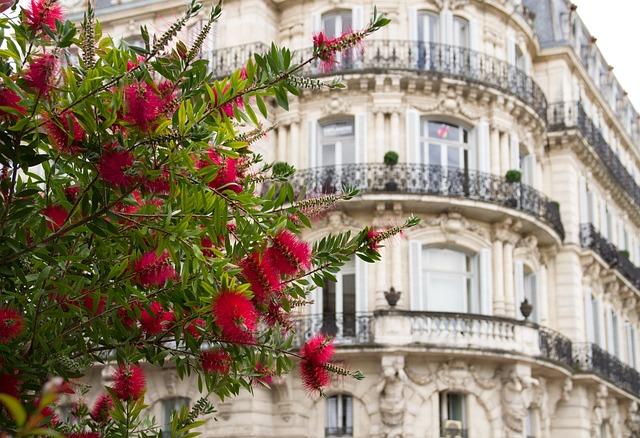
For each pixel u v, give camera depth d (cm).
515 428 2609
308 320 2589
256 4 2873
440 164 2816
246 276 573
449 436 2536
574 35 3728
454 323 2569
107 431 643
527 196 2883
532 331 2698
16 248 552
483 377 2630
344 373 602
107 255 601
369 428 2534
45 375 569
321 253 619
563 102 3312
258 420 2517
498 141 2881
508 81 2953
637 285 3894
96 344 634
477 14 2977
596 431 3147
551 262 3173
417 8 2889
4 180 557
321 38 545
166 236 546
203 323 649
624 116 4469
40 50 595
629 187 4028
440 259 2750
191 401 2592
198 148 555
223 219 552
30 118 523
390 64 2786
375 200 2634
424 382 2564
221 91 543
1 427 493
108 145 532
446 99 2806
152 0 2958
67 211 570
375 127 2758
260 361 626
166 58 569
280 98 548
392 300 2553
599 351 3203
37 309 564
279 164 683
